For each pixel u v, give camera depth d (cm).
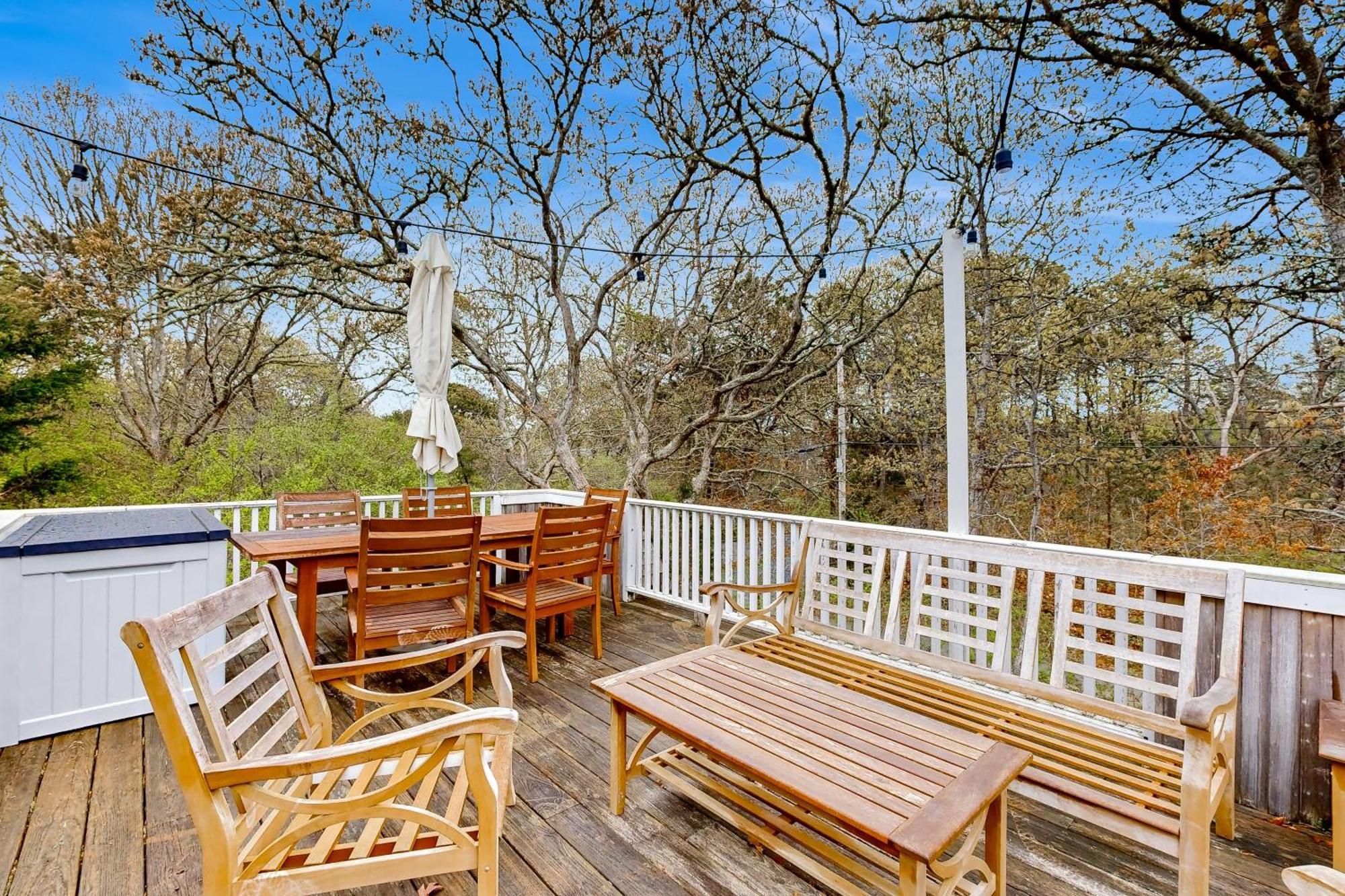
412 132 732
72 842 193
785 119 707
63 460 838
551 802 218
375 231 743
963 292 322
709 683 206
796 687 203
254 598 163
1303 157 568
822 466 1189
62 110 913
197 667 133
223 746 132
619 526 455
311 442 916
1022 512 881
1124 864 189
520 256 915
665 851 192
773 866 186
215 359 1107
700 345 962
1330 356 621
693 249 895
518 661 358
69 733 260
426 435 383
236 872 122
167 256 749
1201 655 227
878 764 153
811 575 288
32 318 819
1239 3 510
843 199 721
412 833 141
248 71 677
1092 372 794
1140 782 169
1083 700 204
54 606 257
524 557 481
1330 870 95
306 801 125
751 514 400
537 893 174
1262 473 690
